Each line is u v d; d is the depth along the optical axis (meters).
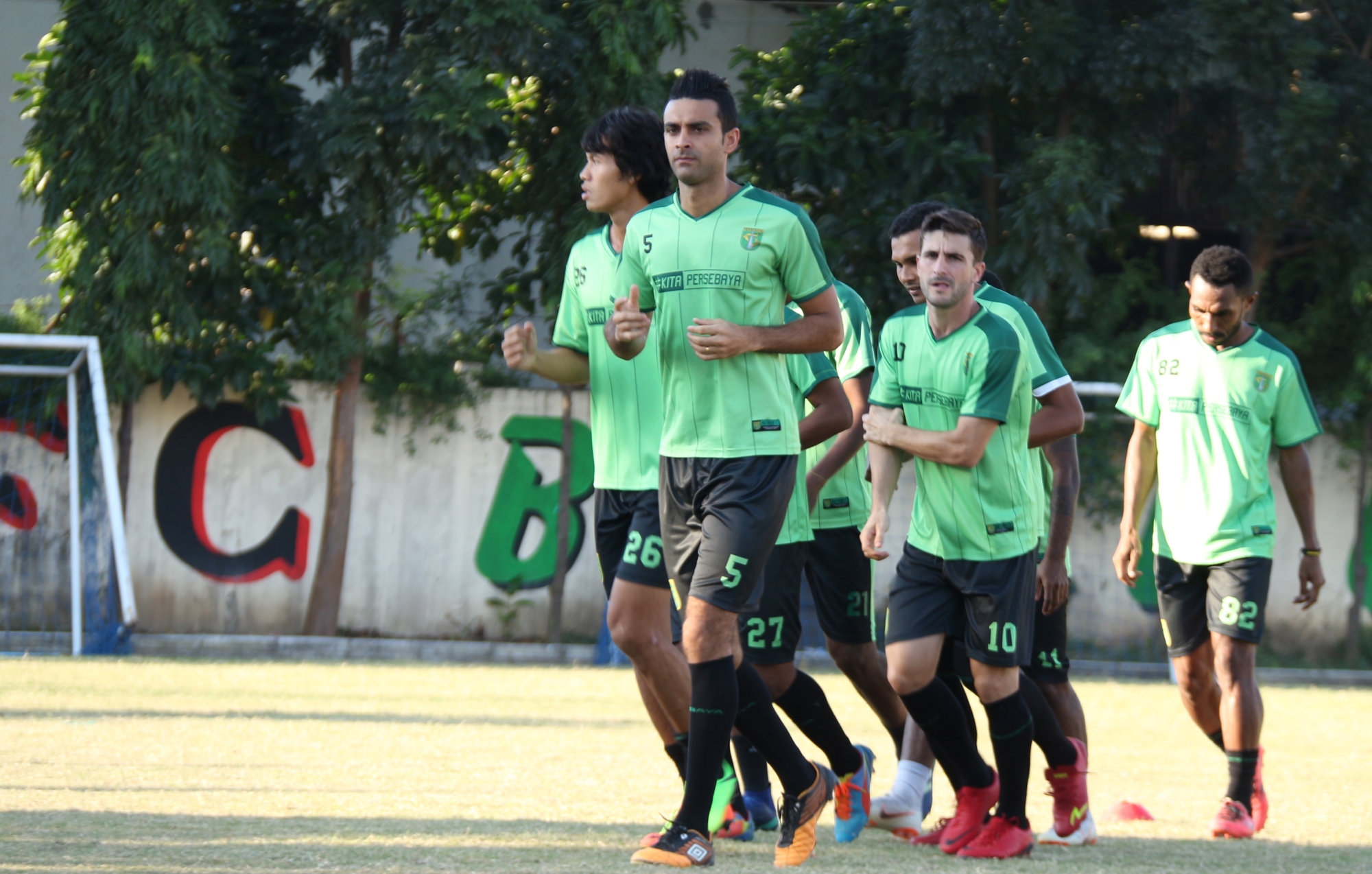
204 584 50.19
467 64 45.59
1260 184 49.53
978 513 14.42
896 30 50.16
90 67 44.19
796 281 13.23
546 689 34.84
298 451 50.84
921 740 16.17
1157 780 21.91
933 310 14.75
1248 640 17.44
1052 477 17.52
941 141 50.03
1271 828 17.16
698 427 13.09
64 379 46.97
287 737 23.30
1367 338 51.44
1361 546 51.91
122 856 11.91
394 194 47.53
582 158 47.41
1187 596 18.80
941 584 14.77
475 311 55.78
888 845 15.15
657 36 46.94
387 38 47.53
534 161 50.69
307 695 31.19
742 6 60.62
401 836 13.52
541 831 14.19
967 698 16.17
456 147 44.69
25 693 29.36
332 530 49.09
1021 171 48.12
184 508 50.09
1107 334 52.47
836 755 15.30
